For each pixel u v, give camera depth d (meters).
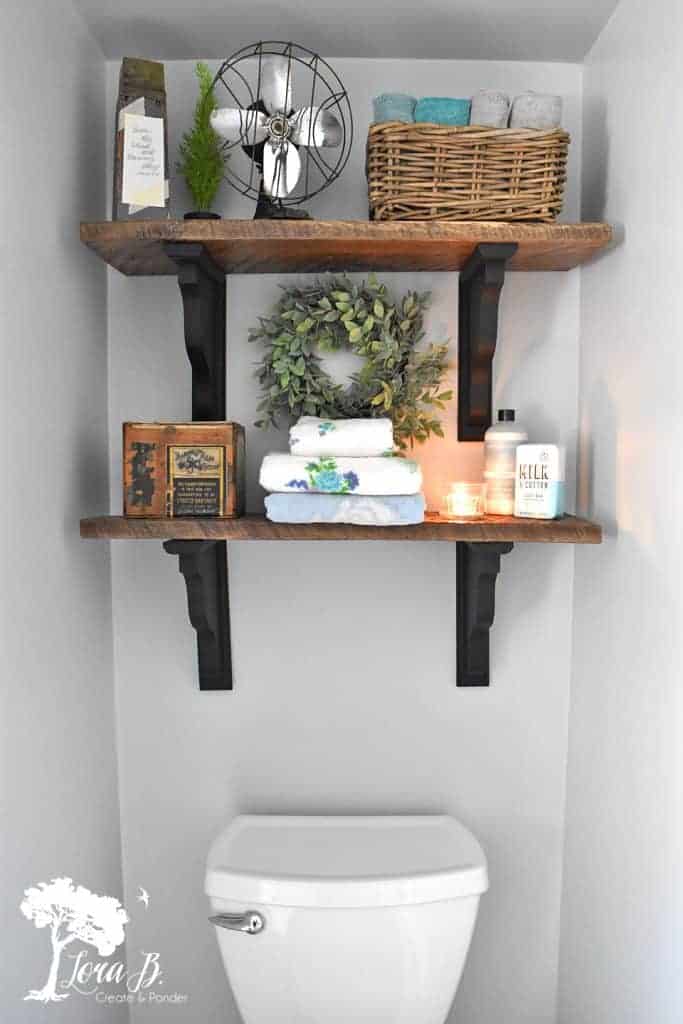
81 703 1.43
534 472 1.40
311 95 1.56
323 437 1.37
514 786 1.63
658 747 1.18
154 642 1.62
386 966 1.38
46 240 1.29
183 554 1.41
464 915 1.40
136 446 1.38
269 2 1.38
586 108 1.56
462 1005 1.64
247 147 1.42
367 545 1.62
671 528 1.15
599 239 1.34
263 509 1.61
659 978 1.16
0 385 1.12
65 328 1.37
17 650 1.16
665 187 1.17
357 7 1.40
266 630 1.62
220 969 1.64
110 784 1.58
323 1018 1.40
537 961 1.64
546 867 1.63
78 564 1.43
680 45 1.12
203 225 1.32
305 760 1.63
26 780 1.19
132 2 1.38
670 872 1.13
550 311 1.60
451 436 1.61
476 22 1.44
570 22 1.44
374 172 1.35
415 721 1.63
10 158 1.15
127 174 1.37
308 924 1.37
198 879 1.63
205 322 1.46
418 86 1.58
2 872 1.10
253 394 1.60
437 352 1.57
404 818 1.60
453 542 1.62
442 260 1.49
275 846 1.52
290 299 1.55
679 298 1.12
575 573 1.60
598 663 1.46
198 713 1.63
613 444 1.39
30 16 1.22
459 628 1.61
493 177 1.35
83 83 1.46
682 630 1.11
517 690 1.62
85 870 1.43
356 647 1.63
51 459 1.31
